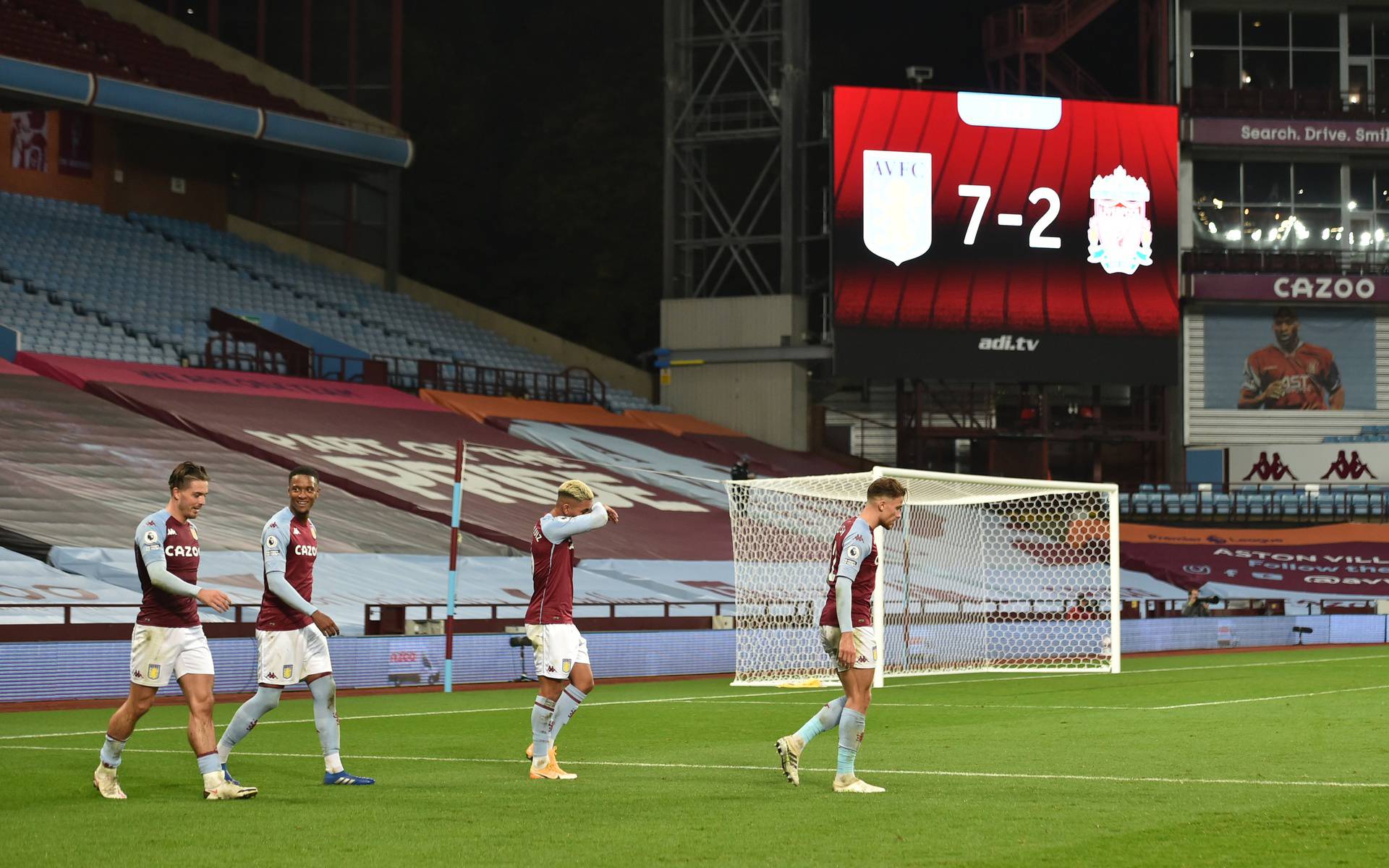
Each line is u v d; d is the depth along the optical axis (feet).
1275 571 137.18
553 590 33.91
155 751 39.91
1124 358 143.74
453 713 54.75
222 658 64.85
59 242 134.41
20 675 59.16
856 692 31.19
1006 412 169.07
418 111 210.59
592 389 157.58
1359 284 159.33
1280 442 159.63
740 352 155.94
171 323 131.13
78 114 144.15
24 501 84.33
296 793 31.14
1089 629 99.66
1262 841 24.63
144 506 89.92
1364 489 151.02
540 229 207.82
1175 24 165.17
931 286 140.97
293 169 159.63
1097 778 33.17
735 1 200.34
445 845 24.52
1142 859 23.13
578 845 24.52
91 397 109.91
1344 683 68.03
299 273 152.76
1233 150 163.53
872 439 171.94
